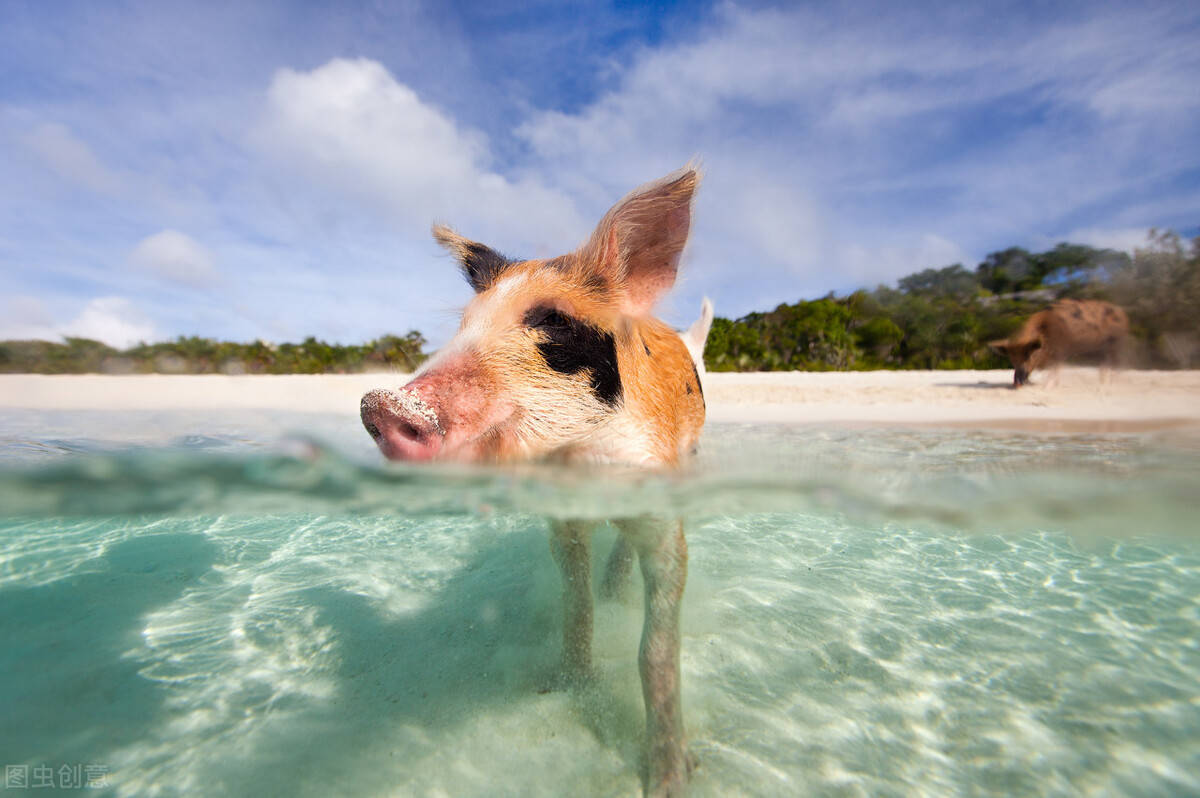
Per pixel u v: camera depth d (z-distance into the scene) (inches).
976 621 26.6
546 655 24.6
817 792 17.8
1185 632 25.2
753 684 22.6
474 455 18.2
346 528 37.1
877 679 22.7
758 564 32.6
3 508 22.8
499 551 34.3
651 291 22.4
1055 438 45.2
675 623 19.6
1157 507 23.6
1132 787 17.6
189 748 18.9
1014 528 29.2
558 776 18.7
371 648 24.8
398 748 19.5
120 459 19.4
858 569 31.9
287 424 53.0
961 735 19.9
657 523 19.8
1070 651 24.1
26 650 23.0
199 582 29.6
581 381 20.0
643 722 21.2
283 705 21.2
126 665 22.7
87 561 30.6
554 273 21.6
